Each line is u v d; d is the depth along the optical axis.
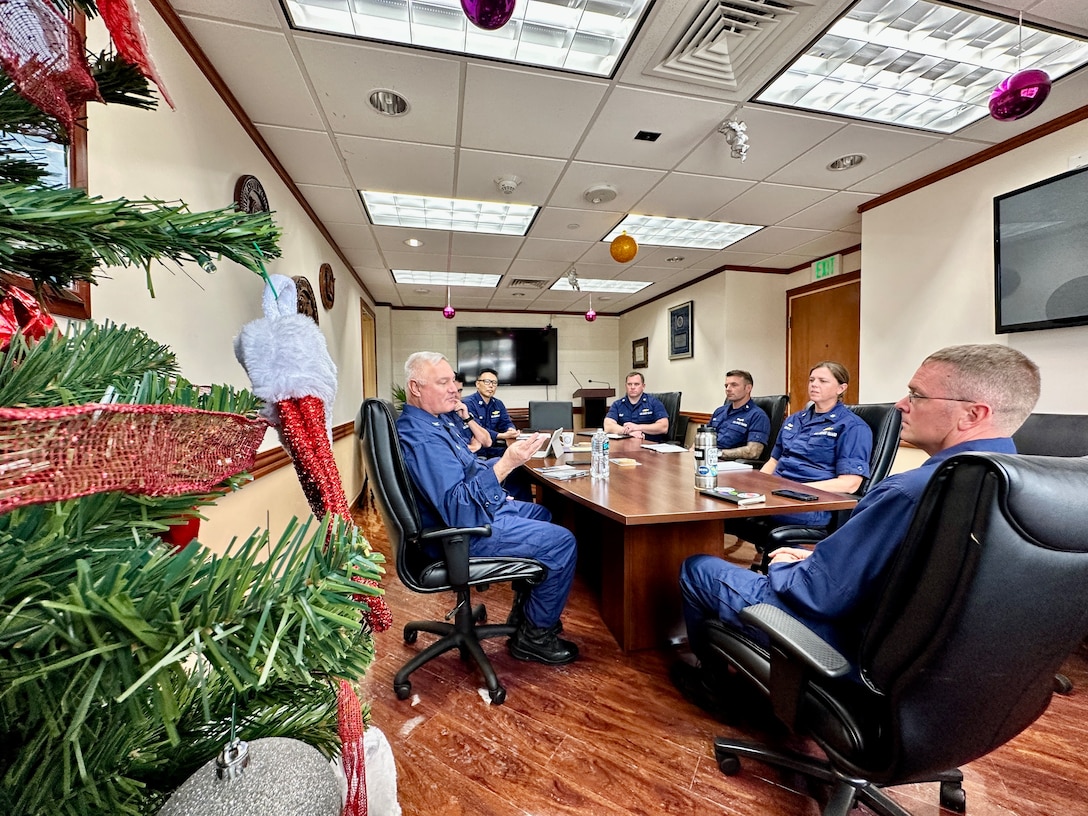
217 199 1.80
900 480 0.88
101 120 1.18
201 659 0.21
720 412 3.62
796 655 0.84
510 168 2.65
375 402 1.47
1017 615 0.64
